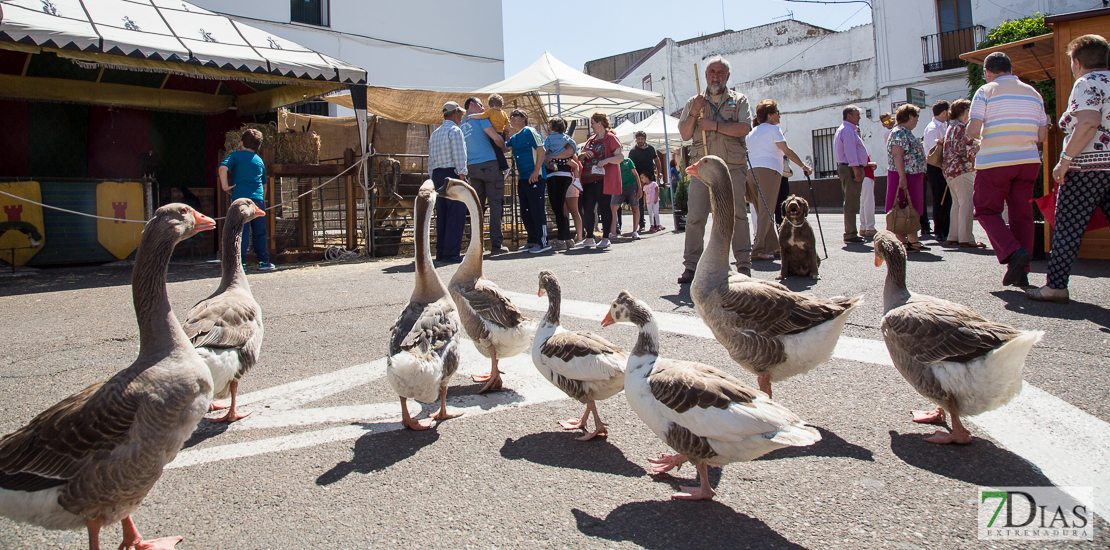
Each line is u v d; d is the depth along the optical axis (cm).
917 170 1045
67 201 1062
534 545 250
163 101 1337
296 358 507
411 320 386
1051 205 620
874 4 2705
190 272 986
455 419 387
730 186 390
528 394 430
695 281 400
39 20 864
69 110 1254
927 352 317
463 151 1011
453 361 375
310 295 758
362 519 273
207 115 1418
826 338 348
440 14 2438
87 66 987
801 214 726
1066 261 560
